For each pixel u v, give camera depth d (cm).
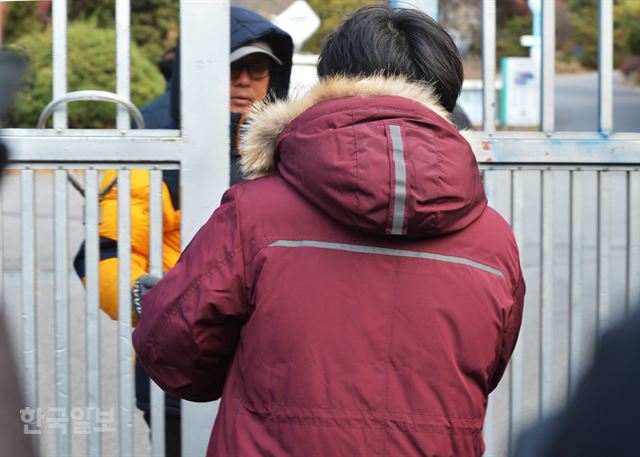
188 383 234
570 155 316
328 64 247
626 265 322
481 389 221
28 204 298
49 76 1034
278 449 211
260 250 219
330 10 928
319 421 209
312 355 212
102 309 314
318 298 214
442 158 213
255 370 216
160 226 304
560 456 149
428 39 242
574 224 320
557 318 392
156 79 1434
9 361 155
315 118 221
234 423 217
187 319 222
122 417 307
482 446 225
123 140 299
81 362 599
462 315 217
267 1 937
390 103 221
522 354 329
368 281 216
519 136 316
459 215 216
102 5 1467
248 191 228
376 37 240
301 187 219
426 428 211
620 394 145
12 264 484
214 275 221
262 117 237
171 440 329
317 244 218
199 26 298
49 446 324
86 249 304
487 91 318
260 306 216
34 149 296
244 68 351
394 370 213
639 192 321
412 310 215
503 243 228
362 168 209
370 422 210
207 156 301
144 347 232
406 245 219
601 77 320
